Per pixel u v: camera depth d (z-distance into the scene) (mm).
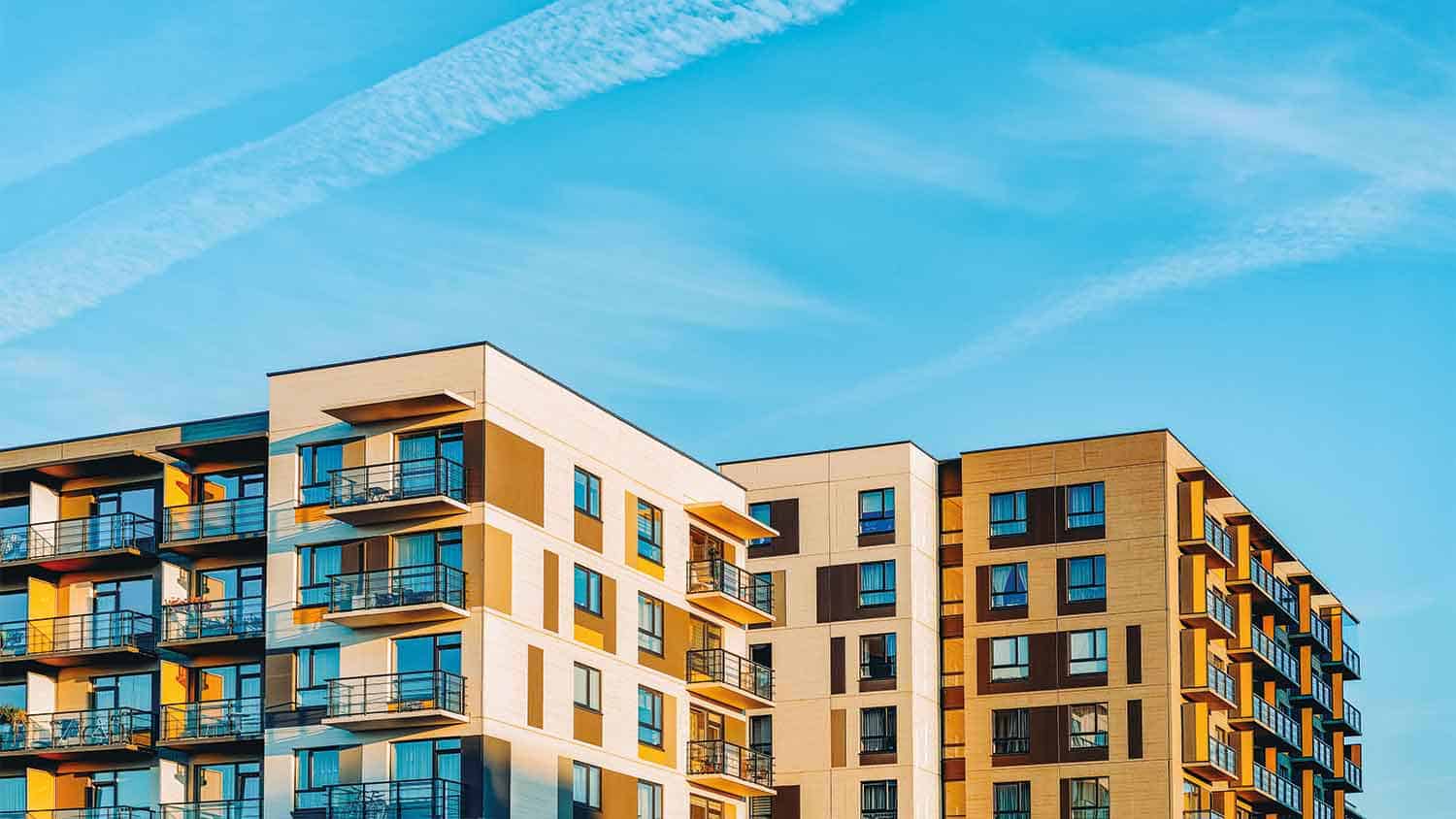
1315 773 121500
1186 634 96250
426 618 70625
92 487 80438
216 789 75562
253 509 76750
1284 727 111375
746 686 85625
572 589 75250
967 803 96000
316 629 72562
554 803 72375
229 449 77250
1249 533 106375
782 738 95750
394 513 71688
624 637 78000
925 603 96750
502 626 71125
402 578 71250
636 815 76938
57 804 77562
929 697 96000
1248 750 102688
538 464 74312
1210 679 97625
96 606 79312
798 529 97938
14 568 78688
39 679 78375
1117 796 93625
